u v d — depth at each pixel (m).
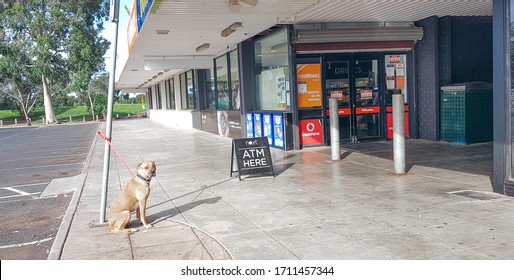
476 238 4.99
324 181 8.48
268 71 14.31
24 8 46.28
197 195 7.96
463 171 8.67
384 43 12.98
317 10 10.91
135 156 13.96
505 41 6.52
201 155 13.29
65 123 53.12
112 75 6.40
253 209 6.76
